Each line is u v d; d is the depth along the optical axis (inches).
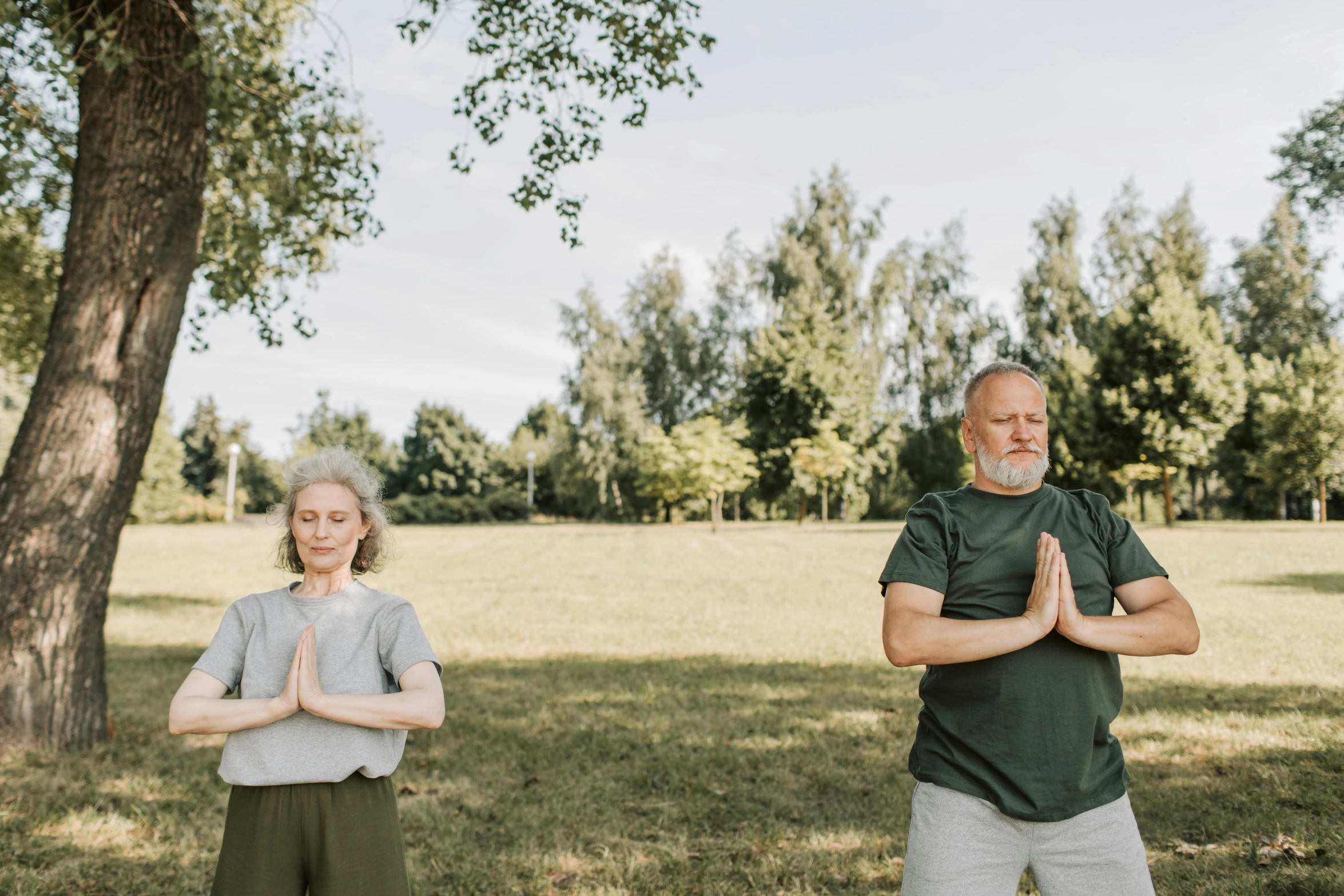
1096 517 84.6
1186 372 1045.2
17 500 217.8
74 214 225.5
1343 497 1560.0
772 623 432.5
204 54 222.4
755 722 238.1
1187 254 1669.5
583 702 270.5
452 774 199.0
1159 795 169.0
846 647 361.4
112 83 223.8
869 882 138.9
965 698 79.4
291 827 77.2
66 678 219.1
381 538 93.6
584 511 1939.0
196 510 2204.7
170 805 179.8
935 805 78.7
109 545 227.6
